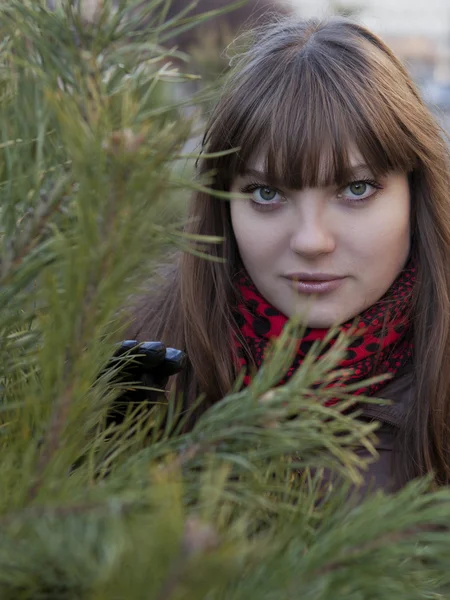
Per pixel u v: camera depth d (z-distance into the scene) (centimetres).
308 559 33
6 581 32
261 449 38
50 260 37
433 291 100
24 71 41
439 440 98
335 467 40
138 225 34
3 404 42
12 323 39
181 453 37
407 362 104
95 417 48
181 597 26
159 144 34
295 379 36
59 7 37
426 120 99
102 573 27
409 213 98
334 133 86
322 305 90
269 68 92
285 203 89
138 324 115
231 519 40
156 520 28
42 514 31
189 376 110
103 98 35
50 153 41
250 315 104
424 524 34
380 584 33
